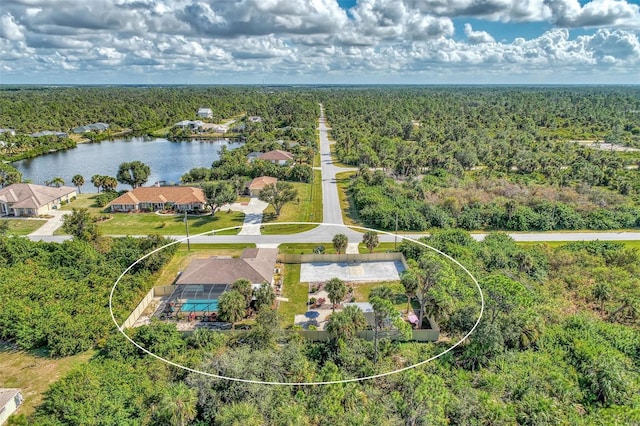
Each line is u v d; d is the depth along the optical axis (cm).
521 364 3912
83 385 3356
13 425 3070
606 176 10412
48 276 5162
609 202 8531
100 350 3966
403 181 10494
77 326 4078
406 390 3500
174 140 18025
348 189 9888
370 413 3247
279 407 3256
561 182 9969
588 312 4894
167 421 3042
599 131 17825
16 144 14238
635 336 4350
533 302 4775
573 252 6297
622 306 4816
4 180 9844
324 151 14550
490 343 3919
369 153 12181
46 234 7094
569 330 4428
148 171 10119
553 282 5528
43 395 3397
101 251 6000
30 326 4088
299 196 9275
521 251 5969
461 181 9969
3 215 8000
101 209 8406
